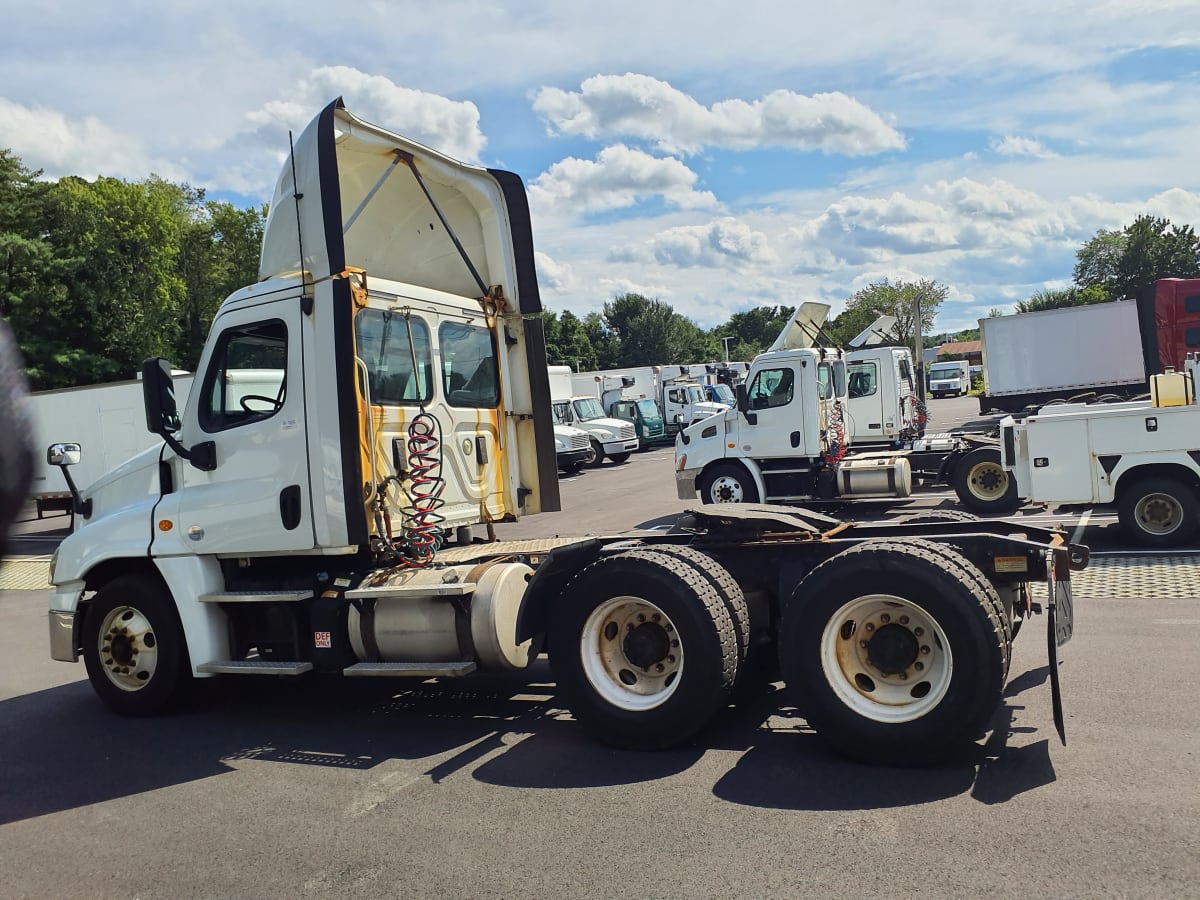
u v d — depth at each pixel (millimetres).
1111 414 10203
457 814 4504
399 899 3699
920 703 4641
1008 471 11531
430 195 7125
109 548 6602
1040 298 86688
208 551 6254
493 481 7090
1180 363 22359
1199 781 4219
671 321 104688
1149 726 4969
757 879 3605
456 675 5398
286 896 3803
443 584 5570
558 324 96312
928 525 5887
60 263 41156
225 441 6227
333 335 5758
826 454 14375
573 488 24156
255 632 6379
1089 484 10352
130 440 20625
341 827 4465
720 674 5012
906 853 3723
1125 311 26766
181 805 4922
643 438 38125
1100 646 6609
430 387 6488
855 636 4848
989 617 4504
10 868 4270
